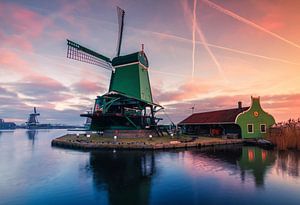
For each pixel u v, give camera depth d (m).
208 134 39.88
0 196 10.00
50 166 16.45
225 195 9.77
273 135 26.30
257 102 34.09
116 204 9.09
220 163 16.27
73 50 35.47
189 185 11.23
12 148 29.73
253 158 18.23
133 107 35.97
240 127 32.50
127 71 37.47
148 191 10.42
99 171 14.36
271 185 11.01
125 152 21.77
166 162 16.78
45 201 9.37
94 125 35.16
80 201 9.32
